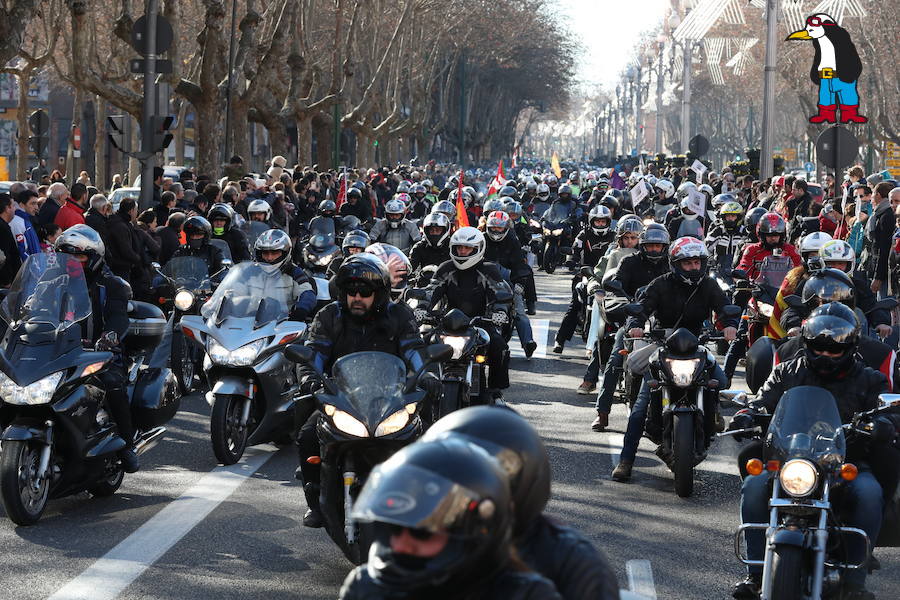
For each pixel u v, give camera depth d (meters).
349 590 9.16
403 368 21.97
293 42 136.25
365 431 20.86
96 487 28.53
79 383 26.08
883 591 22.34
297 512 27.27
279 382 32.50
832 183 90.62
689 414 28.88
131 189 88.44
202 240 43.88
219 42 103.06
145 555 23.84
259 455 33.47
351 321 23.41
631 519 26.92
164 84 69.38
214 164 104.56
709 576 22.73
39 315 26.30
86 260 27.19
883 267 51.78
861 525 18.94
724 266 55.91
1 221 45.44
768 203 76.94
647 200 91.44
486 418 10.14
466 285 34.84
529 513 10.05
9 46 70.94
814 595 17.58
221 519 26.61
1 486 25.02
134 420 28.64
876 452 19.95
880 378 20.41
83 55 91.50
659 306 31.92
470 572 8.83
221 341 32.41
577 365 50.75
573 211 94.12
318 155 163.88
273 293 33.66
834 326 19.77
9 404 25.70
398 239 56.06
